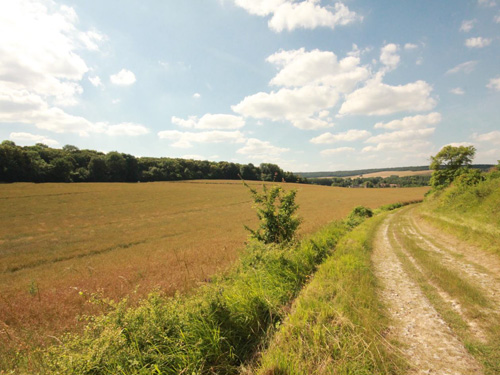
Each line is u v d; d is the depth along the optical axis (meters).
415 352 3.31
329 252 9.03
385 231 15.39
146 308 3.62
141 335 3.12
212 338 3.38
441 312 4.46
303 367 2.77
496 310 4.40
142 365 2.79
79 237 23.27
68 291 8.52
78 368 2.61
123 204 43.88
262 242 8.70
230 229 25.36
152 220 32.28
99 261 15.29
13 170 65.88
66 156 86.75
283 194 10.08
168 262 12.20
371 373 2.78
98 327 3.24
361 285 5.45
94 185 67.00
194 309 3.79
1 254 17.94
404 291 5.56
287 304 4.89
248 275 5.78
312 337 3.36
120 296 7.23
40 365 3.18
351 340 3.27
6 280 12.49
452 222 13.24
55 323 5.84
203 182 93.62
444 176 37.62
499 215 10.44
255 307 4.31
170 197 54.00
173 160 117.19
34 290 9.34
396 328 3.98
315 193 73.44
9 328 5.48
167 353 3.06
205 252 13.72
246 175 121.62
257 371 2.93
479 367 2.96
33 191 50.47
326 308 4.17
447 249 9.70
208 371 3.08
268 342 3.61
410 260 8.27
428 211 20.11
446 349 3.36
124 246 20.25
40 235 24.25
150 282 8.38
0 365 3.65
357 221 20.39
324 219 24.98
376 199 58.28
